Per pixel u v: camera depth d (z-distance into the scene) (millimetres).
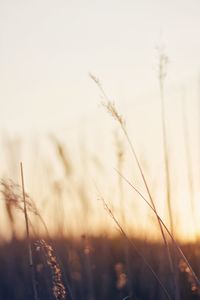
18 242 5723
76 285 4641
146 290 4438
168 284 3975
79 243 4859
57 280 2898
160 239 4203
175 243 2875
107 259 5117
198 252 3727
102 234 5238
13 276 5484
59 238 4809
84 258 4754
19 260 5641
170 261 3125
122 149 4336
